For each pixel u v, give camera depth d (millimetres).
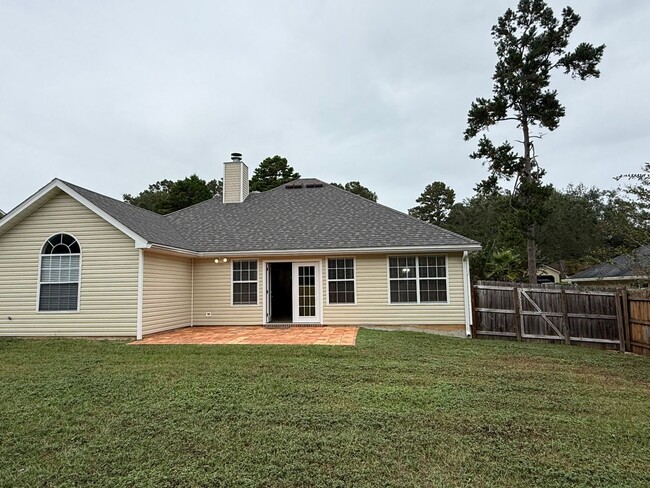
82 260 10922
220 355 8156
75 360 7762
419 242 12609
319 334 11133
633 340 9227
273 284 16000
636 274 10133
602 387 5918
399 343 9570
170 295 12242
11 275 11078
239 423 4324
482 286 11234
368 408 4820
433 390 5609
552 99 18609
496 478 3188
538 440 3920
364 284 13039
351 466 3377
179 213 16672
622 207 10609
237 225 15078
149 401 5105
